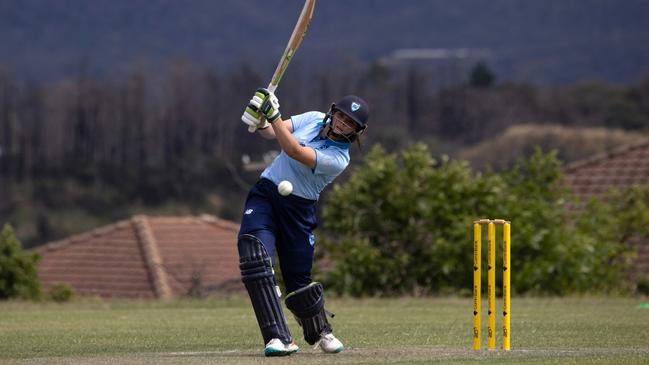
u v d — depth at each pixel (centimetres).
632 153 11581
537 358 3478
